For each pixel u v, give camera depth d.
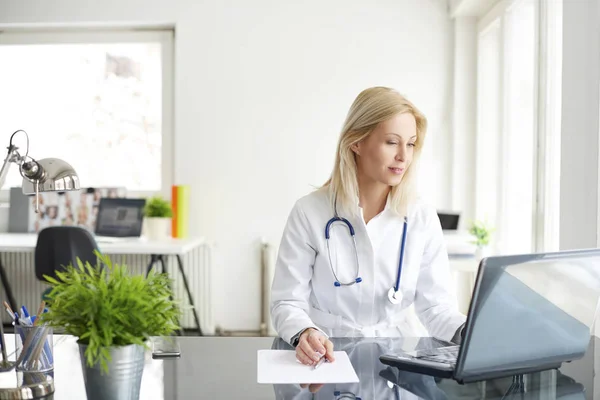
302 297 1.55
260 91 3.96
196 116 3.99
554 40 2.57
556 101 2.55
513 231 3.13
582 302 1.04
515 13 3.11
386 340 1.35
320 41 3.93
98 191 3.97
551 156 2.59
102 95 4.19
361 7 3.91
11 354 1.18
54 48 4.17
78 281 0.93
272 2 3.93
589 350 1.25
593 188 1.92
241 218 4.01
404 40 3.90
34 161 1.22
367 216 1.61
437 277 1.60
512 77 3.17
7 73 4.18
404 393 0.97
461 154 3.87
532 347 1.02
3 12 3.97
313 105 3.95
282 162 3.98
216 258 4.03
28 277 4.09
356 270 1.57
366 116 1.48
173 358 1.19
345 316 1.60
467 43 3.84
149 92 4.18
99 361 0.91
